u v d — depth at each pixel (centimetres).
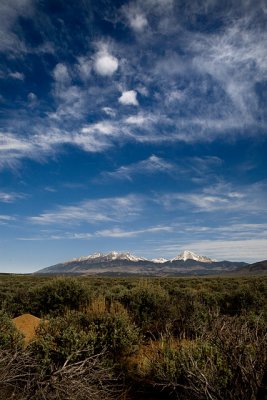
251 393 469
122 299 1230
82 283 1552
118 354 820
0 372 514
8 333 760
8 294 1722
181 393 601
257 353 489
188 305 1138
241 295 1452
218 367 567
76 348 734
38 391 502
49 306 1497
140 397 649
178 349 696
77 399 538
